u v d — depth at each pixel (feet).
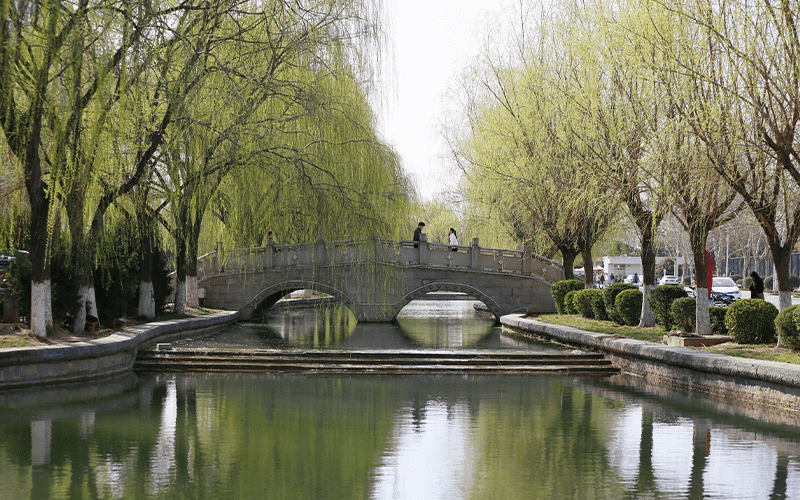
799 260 223.10
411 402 47.50
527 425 40.65
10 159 50.42
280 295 128.88
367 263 71.67
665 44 51.19
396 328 101.96
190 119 53.98
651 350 56.70
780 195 53.06
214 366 61.26
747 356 49.96
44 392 48.19
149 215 67.56
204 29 54.29
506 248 120.16
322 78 60.75
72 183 49.73
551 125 75.72
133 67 50.31
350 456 33.81
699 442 36.70
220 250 78.18
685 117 49.57
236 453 34.14
